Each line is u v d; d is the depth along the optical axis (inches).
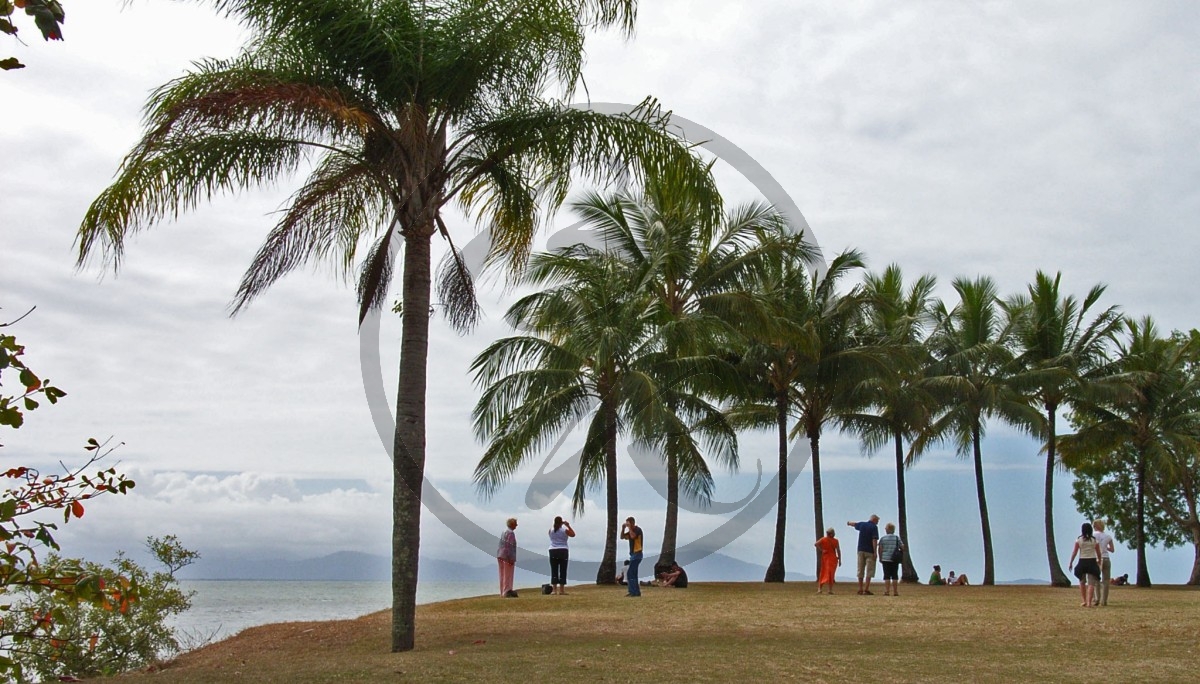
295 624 652.1
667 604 698.2
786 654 429.7
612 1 476.4
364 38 455.8
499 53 475.5
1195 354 1462.8
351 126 461.4
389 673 374.9
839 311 1127.6
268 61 458.9
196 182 447.2
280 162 472.4
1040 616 630.5
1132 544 1800.0
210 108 422.9
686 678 362.3
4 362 202.5
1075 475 1855.3
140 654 559.5
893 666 397.1
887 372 1120.2
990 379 1409.9
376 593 2242.9
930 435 1418.6
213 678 372.5
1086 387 1376.7
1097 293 1408.7
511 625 562.3
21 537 233.3
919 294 1450.5
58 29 185.0
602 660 408.5
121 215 423.8
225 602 1566.2
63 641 291.3
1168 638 503.5
